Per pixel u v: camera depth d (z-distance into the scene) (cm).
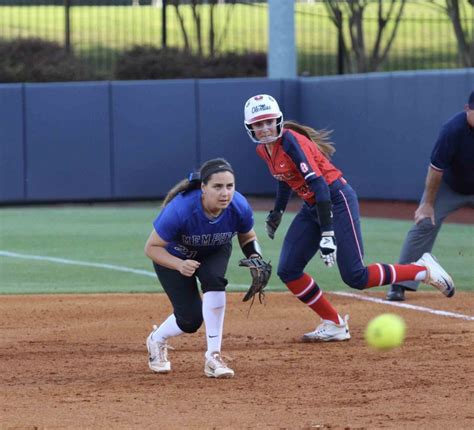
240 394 2269
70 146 7669
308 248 2877
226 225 2367
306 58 11238
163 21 9319
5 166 7600
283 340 2981
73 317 3419
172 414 2080
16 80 8550
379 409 2100
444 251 4991
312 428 1941
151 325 3272
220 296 2431
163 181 7781
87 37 12194
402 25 12425
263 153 2816
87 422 2012
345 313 3431
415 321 3241
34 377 2489
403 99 7125
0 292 3953
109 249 5256
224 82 7806
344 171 7700
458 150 3397
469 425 1955
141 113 7712
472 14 11288
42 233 5950
